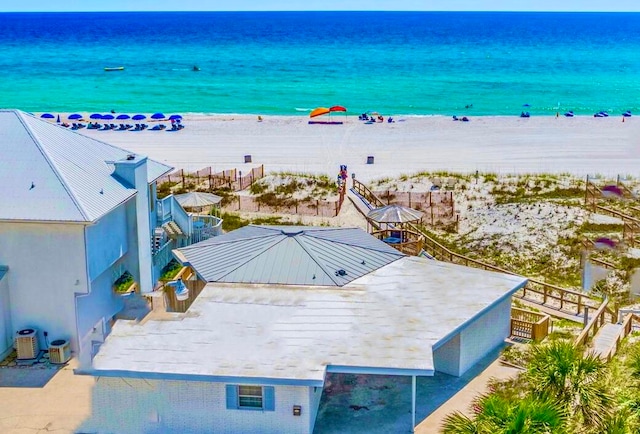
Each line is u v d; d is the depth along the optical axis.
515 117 92.56
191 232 33.59
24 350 23.81
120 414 19.34
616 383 16.56
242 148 68.81
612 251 36.53
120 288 26.53
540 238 39.44
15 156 24.95
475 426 14.14
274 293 23.50
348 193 49.09
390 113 98.50
